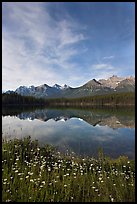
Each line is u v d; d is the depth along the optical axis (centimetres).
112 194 731
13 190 675
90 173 968
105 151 2095
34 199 632
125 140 2758
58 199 656
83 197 694
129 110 11281
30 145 1474
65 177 848
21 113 9131
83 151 2053
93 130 3831
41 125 4588
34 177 805
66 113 9975
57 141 2616
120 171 1036
